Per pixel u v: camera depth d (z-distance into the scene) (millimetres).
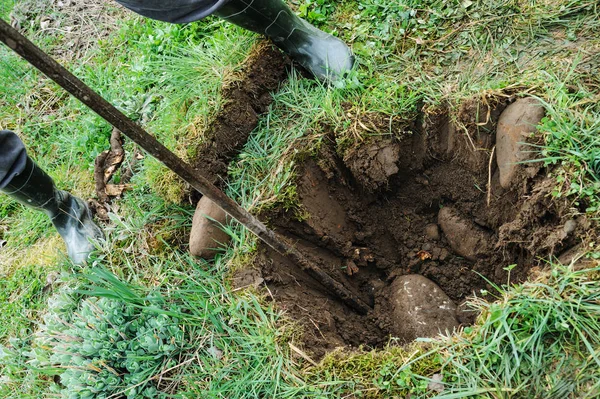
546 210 1275
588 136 1240
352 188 1569
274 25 1518
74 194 1733
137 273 1503
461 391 1126
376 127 1472
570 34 1439
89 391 1295
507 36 1498
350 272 1578
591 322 1104
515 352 1107
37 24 2109
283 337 1306
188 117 1604
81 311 1427
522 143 1286
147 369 1309
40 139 1897
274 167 1507
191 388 1292
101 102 984
